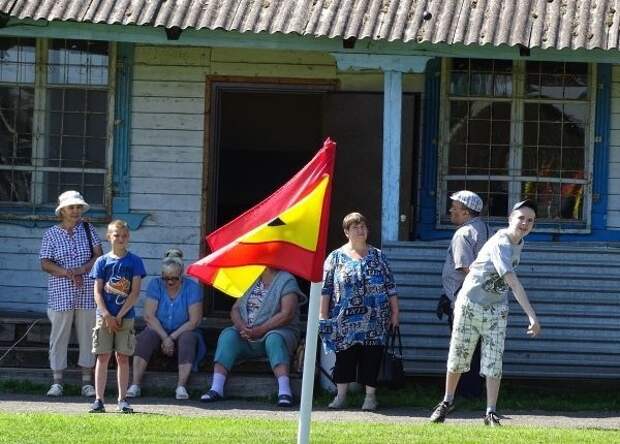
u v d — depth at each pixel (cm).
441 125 3362
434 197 3362
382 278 2762
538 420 2644
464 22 3048
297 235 1867
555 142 3362
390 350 2806
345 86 3422
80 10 3050
